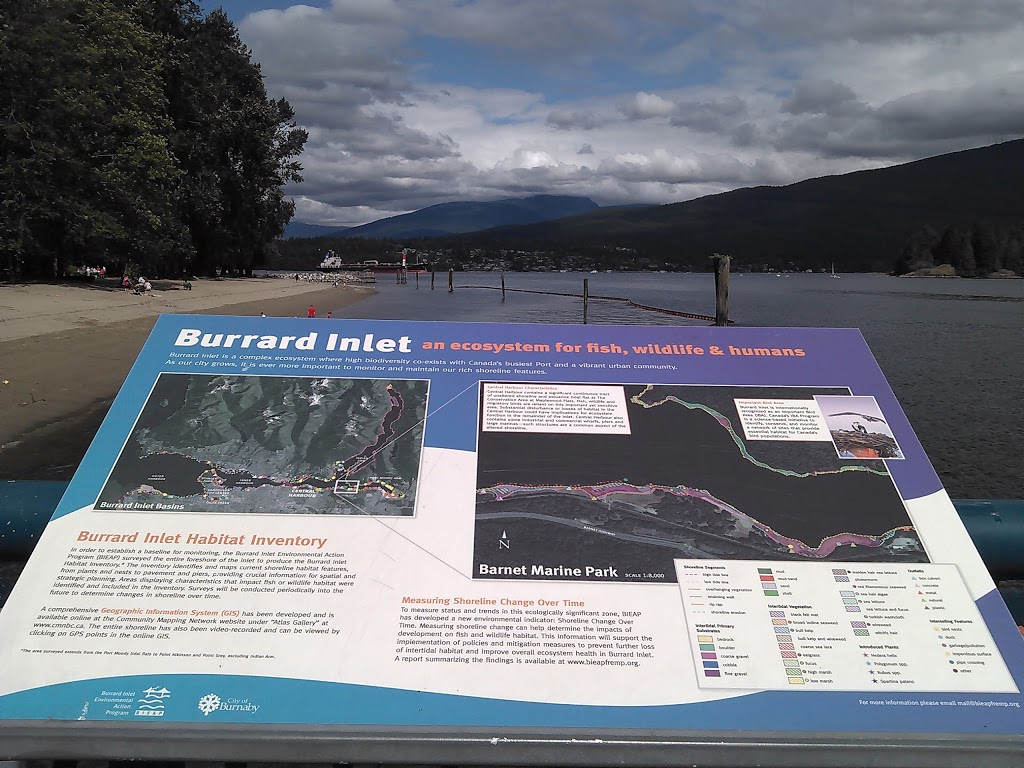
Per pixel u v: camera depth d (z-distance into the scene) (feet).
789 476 8.95
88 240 106.73
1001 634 7.72
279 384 9.77
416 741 6.75
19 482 9.83
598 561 8.06
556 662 7.29
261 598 7.66
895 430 9.50
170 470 8.72
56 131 98.32
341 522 8.30
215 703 6.96
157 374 9.83
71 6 99.91
